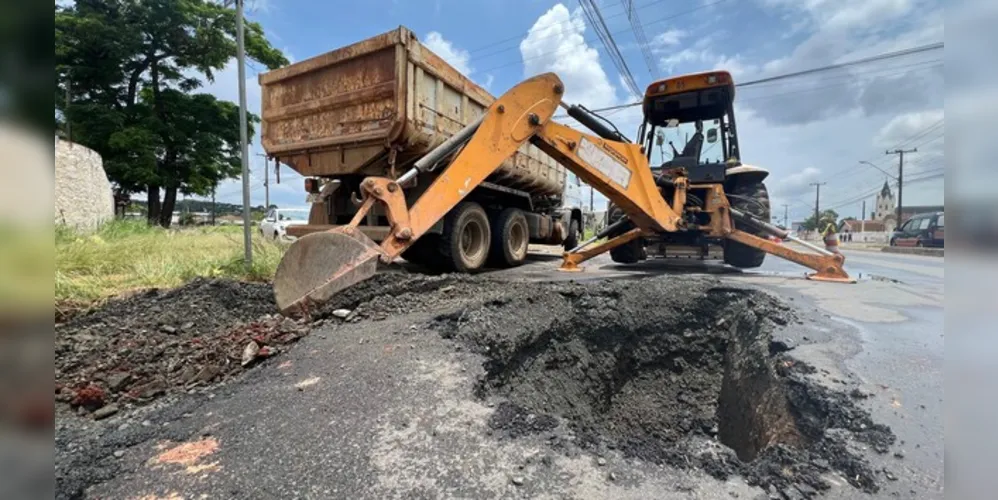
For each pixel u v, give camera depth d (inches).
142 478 57.9
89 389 83.3
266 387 85.0
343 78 201.5
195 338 114.2
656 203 214.8
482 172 168.6
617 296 147.2
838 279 200.2
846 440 67.1
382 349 99.5
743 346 123.3
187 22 701.9
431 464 59.3
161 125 704.4
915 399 78.5
